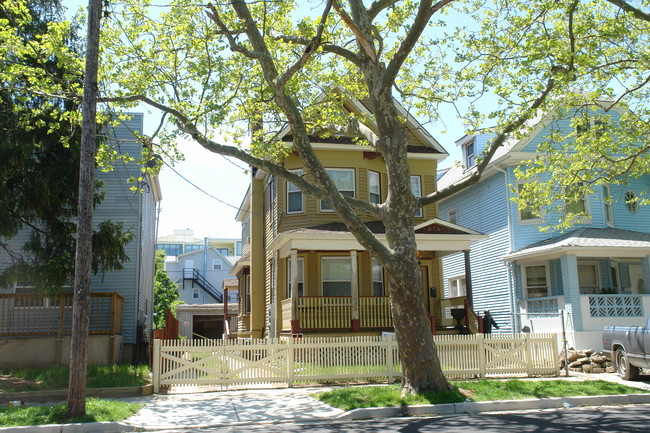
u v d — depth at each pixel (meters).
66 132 14.25
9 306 16.22
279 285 21.59
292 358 13.69
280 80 11.25
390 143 11.73
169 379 13.11
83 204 9.88
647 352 13.05
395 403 10.40
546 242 21.59
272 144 14.77
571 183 16.14
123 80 13.26
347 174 21.56
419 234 19.72
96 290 19.25
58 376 14.02
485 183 25.14
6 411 9.90
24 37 13.80
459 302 20.88
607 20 13.85
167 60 13.38
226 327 30.16
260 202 26.44
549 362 14.96
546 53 12.63
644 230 23.62
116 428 9.10
